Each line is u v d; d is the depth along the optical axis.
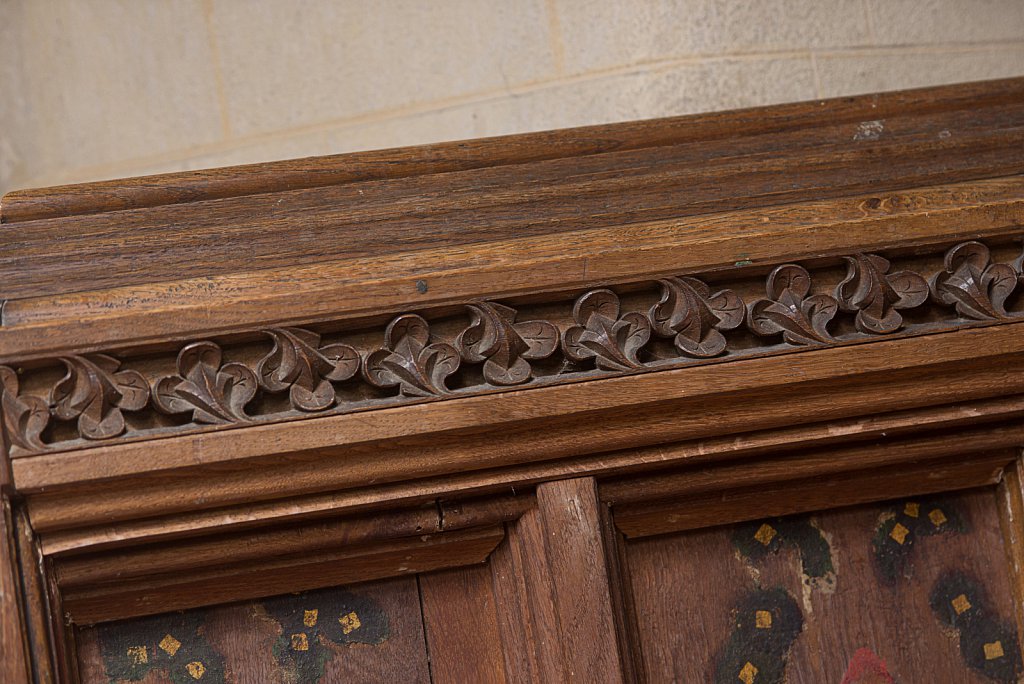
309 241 0.75
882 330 0.78
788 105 0.82
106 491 0.71
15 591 0.70
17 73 1.24
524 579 0.80
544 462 0.78
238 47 1.20
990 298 0.80
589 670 0.76
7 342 0.70
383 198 0.77
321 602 0.80
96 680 0.77
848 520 0.85
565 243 0.76
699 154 0.80
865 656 0.83
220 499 0.73
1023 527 0.85
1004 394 0.82
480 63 1.11
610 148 0.80
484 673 0.81
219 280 0.73
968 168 0.81
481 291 0.75
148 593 0.77
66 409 0.71
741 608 0.83
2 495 0.70
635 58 1.03
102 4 1.24
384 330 0.75
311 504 0.75
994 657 0.84
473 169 0.79
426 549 0.80
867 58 1.09
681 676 0.81
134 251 0.74
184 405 0.72
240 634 0.79
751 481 0.81
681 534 0.84
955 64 1.12
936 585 0.85
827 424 0.81
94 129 1.23
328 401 0.73
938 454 0.84
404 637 0.81
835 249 0.78
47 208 0.74
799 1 1.07
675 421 0.78
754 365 0.77
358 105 1.16
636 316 0.76
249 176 0.76
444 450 0.75
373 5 1.16
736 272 0.78
